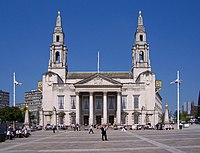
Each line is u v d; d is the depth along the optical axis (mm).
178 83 95438
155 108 144875
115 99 142750
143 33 153125
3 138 48812
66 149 33438
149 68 150375
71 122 143250
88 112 143000
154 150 30984
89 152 29875
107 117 141500
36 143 43938
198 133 66000
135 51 152625
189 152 28547
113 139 51031
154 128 117562
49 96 145125
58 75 148625
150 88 145125
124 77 154625
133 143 40875
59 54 152875
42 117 143375
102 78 137125
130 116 143875
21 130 63156
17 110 152625
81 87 137125
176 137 52219
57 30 153625
